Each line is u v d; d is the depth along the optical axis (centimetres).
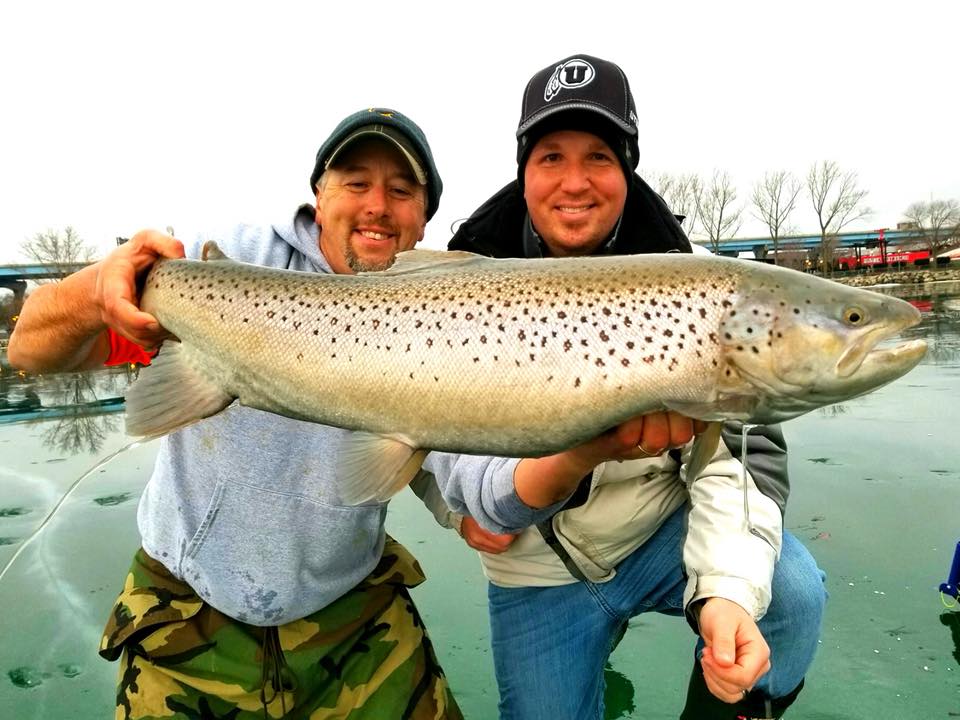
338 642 96
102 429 303
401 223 100
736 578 91
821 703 101
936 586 125
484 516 89
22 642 117
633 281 80
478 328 80
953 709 97
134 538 152
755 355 78
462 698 112
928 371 325
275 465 91
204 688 91
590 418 78
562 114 106
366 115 96
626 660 118
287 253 102
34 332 87
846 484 172
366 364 81
